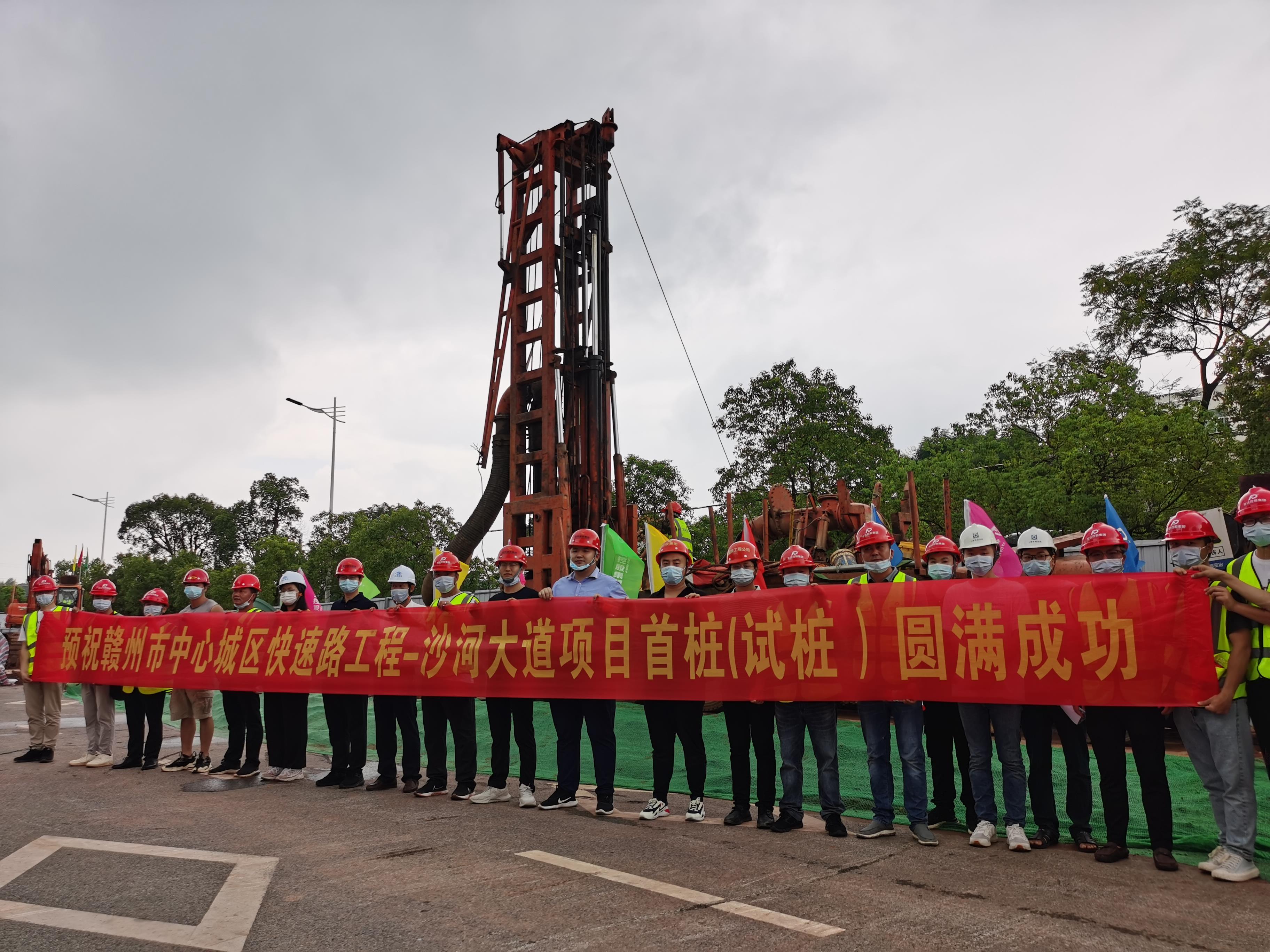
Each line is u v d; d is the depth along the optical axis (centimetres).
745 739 577
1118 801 467
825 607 546
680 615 591
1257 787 598
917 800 514
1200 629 451
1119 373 2117
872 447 2458
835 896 398
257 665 748
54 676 841
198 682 772
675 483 3142
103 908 373
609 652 604
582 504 1344
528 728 630
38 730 857
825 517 1275
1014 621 498
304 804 629
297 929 347
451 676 656
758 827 553
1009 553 684
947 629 514
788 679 546
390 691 679
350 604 747
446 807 623
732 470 2584
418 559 3378
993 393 2620
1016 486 1856
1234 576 454
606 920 359
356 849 482
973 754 512
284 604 796
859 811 613
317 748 1013
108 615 843
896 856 476
